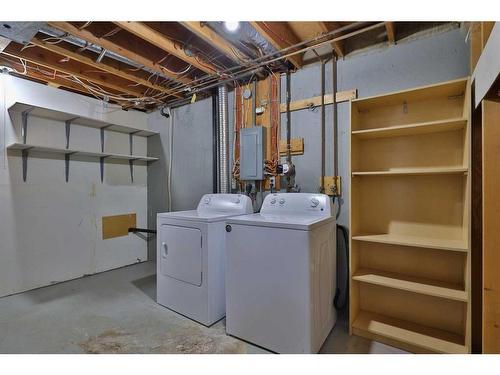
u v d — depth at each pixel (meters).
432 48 1.96
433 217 1.95
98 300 2.61
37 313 2.34
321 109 2.42
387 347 1.83
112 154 3.39
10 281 2.77
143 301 2.59
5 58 2.66
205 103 3.39
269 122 2.75
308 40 2.15
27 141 2.91
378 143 2.15
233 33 2.15
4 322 2.18
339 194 2.32
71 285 3.03
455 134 1.88
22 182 2.88
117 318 2.25
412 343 1.76
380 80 2.16
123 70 2.79
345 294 2.28
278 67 2.64
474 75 1.57
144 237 4.04
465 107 1.73
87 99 3.33
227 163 2.99
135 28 2.04
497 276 1.36
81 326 2.12
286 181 2.58
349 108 2.07
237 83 2.97
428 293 1.71
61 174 3.19
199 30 2.04
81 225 3.35
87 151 3.16
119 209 3.75
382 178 2.13
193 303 2.21
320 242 1.85
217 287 2.19
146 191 4.08
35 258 2.95
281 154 2.66
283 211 2.32
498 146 1.36
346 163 2.31
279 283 1.76
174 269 2.37
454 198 1.88
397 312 2.08
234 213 2.57
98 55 2.56
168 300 2.42
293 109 2.58
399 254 2.07
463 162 1.83
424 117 1.96
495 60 1.17
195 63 2.52
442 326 1.91
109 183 3.65
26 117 2.91
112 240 3.66
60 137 3.19
